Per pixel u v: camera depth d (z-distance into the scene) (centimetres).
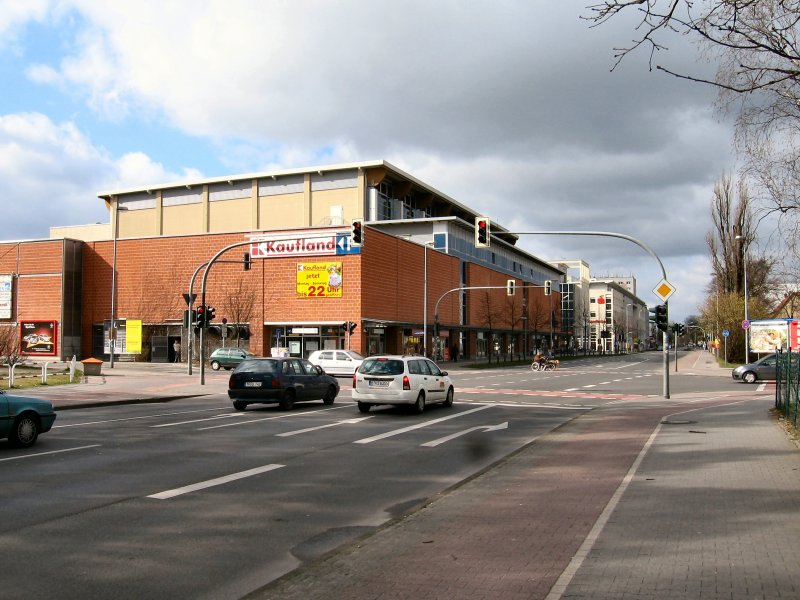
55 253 5909
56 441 1339
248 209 7181
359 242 2852
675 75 758
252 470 1035
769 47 766
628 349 16938
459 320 7188
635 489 846
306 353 5228
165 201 7594
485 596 485
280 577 548
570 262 16238
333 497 854
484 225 2414
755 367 3575
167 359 5734
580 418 1819
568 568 536
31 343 5900
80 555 605
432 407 2158
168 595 508
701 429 1455
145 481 943
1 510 772
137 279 5838
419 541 638
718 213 5638
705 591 476
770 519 681
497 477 968
